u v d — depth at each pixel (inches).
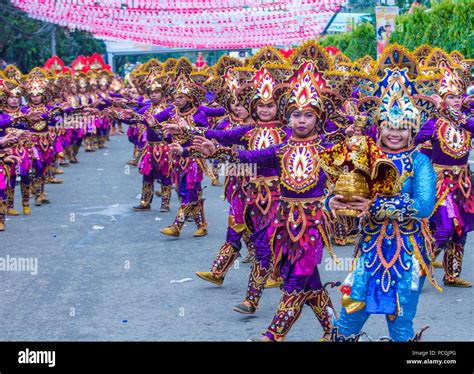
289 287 213.9
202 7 772.6
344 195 175.8
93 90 855.1
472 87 474.3
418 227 184.5
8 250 382.0
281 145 220.1
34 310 274.1
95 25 816.9
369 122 193.2
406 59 246.4
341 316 192.5
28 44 1269.7
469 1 852.6
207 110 416.2
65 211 505.7
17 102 448.5
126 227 443.5
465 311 264.1
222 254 298.2
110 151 964.6
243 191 280.1
